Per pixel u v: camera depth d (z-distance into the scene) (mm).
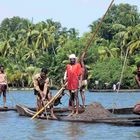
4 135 11438
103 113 15336
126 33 76000
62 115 16859
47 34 86688
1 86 20469
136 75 14430
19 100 32219
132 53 75812
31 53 85000
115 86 70062
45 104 16422
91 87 77250
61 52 80250
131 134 11477
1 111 19219
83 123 14078
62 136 11180
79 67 16078
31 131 12211
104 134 11508
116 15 103312
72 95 16141
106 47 78750
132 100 33688
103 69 75438
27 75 80625
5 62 83062
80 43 79875
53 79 80000
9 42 87312
